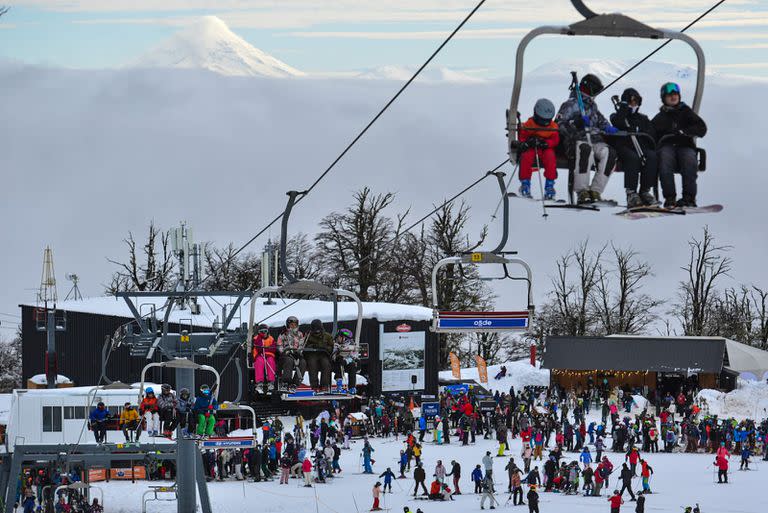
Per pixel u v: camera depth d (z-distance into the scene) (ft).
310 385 99.76
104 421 207.21
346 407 297.33
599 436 248.93
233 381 305.53
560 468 218.59
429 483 224.33
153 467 236.22
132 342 186.60
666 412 262.47
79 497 202.28
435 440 269.44
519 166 62.18
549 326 406.62
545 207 60.64
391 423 281.95
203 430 166.81
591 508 197.06
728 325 418.51
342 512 198.59
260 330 100.53
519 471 204.23
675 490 214.07
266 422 247.91
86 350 347.15
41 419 220.02
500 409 273.95
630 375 330.54
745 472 233.96
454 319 105.81
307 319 315.58
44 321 350.02
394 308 315.17
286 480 226.38
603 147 60.34
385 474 213.46
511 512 193.36
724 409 304.50
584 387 331.16
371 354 308.19
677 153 60.70
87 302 361.30
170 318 323.37
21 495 224.12
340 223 412.57
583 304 402.93
